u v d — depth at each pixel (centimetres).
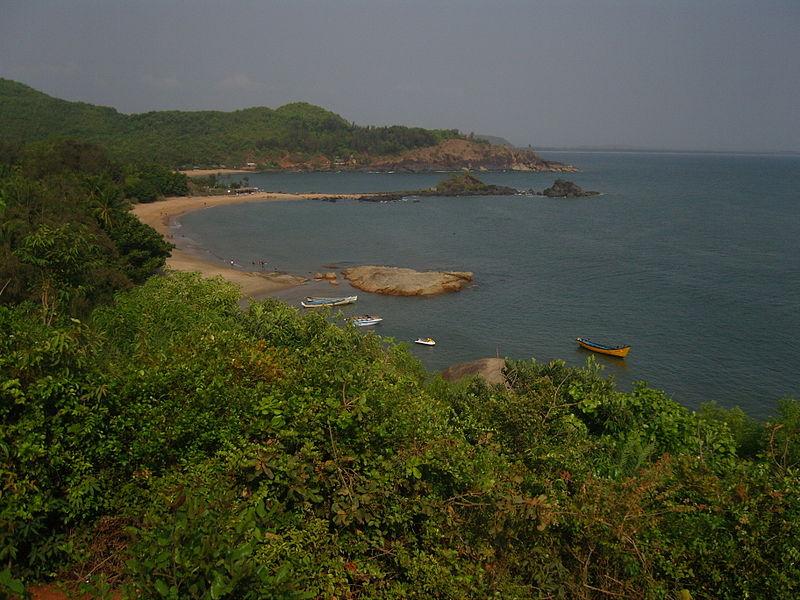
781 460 896
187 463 691
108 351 1003
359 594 591
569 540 634
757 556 599
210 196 11488
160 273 4309
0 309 910
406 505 650
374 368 1006
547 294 4584
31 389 653
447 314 4119
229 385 765
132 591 477
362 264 5712
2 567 601
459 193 12394
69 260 1681
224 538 478
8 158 8106
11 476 607
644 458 879
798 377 3028
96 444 680
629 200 11206
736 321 3872
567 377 1173
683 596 586
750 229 7406
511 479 666
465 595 566
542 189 14100
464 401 1128
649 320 3931
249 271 5316
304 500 632
